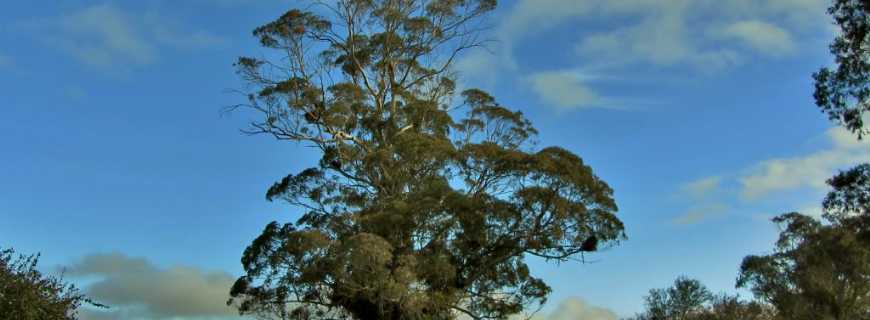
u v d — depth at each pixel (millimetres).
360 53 40594
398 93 40156
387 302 32406
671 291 54156
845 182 24406
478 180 34531
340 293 32469
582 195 33000
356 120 38438
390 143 37750
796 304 49969
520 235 33375
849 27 22438
